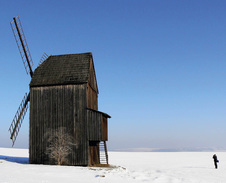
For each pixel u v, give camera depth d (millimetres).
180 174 26609
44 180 18609
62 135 30484
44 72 33125
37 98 31859
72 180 19141
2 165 26891
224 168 35469
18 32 35188
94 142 33875
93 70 35625
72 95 31094
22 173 21406
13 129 33531
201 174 27594
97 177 20562
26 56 35594
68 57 34219
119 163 43188
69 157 30000
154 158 58469
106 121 33125
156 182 19938
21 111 34156
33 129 31359
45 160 30453
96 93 37625
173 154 77438
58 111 31078
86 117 30422
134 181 19875
